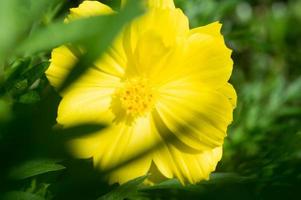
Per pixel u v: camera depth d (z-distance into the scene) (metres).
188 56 0.25
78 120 0.23
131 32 0.23
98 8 0.23
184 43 0.24
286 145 0.31
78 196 0.22
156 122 0.25
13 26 0.15
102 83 0.24
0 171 0.18
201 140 0.25
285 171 0.29
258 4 0.46
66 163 0.23
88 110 0.24
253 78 0.39
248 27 0.39
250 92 0.35
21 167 0.20
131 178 0.24
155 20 0.23
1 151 0.18
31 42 0.15
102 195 0.23
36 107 0.21
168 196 0.26
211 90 0.25
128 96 0.25
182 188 0.25
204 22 0.34
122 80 0.25
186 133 0.25
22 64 0.23
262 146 0.32
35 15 0.16
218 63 0.25
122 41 0.24
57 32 0.15
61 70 0.22
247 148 0.32
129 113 0.25
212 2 0.34
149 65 0.25
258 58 0.39
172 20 0.24
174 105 0.25
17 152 0.18
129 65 0.24
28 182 0.22
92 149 0.23
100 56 0.14
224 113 0.25
